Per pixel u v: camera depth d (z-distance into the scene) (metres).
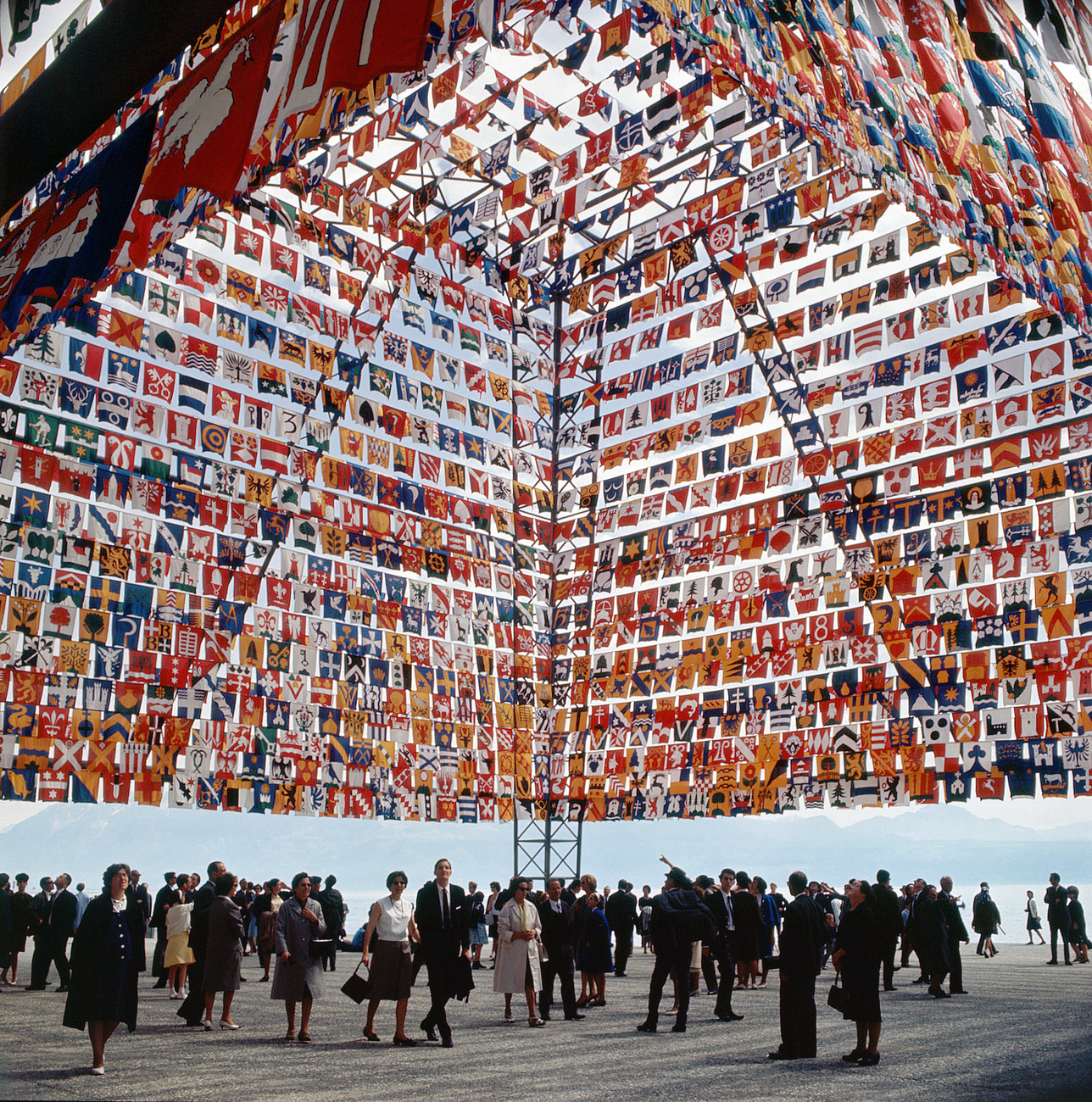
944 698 19.67
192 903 14.41
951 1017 11.61
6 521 17.12
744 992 15.91
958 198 8.54
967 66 9.24
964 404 19.95
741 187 20.58
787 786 21.45
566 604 26.06
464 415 24.27
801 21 7.53
